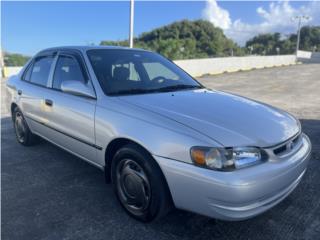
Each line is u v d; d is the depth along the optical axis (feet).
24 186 11.35
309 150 9.24
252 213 7.36
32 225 8.92
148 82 11.41
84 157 10.97
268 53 268.82
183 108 8.98
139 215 8.90
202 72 77.82
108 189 11.11
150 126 8.26
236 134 7.69
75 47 12.32
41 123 13.20
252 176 7.18
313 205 9.91
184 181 7.50
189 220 9.09
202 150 7.30
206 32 208.44
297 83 52.54
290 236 8.39
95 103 9.96
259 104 10.53
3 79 65.00
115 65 11.39
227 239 8.28
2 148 15.52
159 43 116.88
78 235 8.46
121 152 8.98
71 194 10.75
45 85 13.10
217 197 7.13
